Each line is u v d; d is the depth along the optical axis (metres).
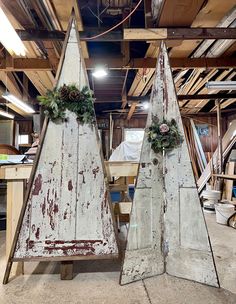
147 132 2.44
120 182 4.05
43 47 3.63
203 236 2.31
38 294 2.07
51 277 2.38
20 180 2.48
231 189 5.46
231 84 3.96
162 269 2.42
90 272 2.49
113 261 2.77
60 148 2.35
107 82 6.07
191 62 4.16
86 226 2.33
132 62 4.06
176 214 2.42
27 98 5.89
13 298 2.01
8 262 2.26
